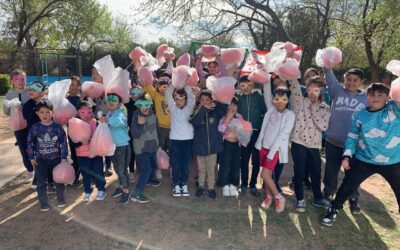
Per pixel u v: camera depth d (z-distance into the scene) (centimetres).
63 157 416
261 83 446
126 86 440
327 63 419
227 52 494
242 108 457
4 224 379
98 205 430
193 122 434
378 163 356
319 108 415
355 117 365
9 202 437
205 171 459
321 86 410
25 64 2473
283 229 384
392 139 346
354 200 430
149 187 493
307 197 472
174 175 460
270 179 417
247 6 1727
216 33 1755
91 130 435
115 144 427
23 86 469
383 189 516
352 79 410
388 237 377
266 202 432
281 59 415
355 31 1584
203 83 532
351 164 377
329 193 440
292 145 424
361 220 413
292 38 1806
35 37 3189
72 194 462
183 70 435
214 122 439
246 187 482
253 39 1942
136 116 432
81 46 3559
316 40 1652
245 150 467
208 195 466
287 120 409
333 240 366
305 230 384
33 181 479
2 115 1167
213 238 360
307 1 1688
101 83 472
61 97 427
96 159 434
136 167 541
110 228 374
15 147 705
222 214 415
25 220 389
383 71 1820
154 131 442
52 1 2741
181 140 451
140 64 520
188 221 394
